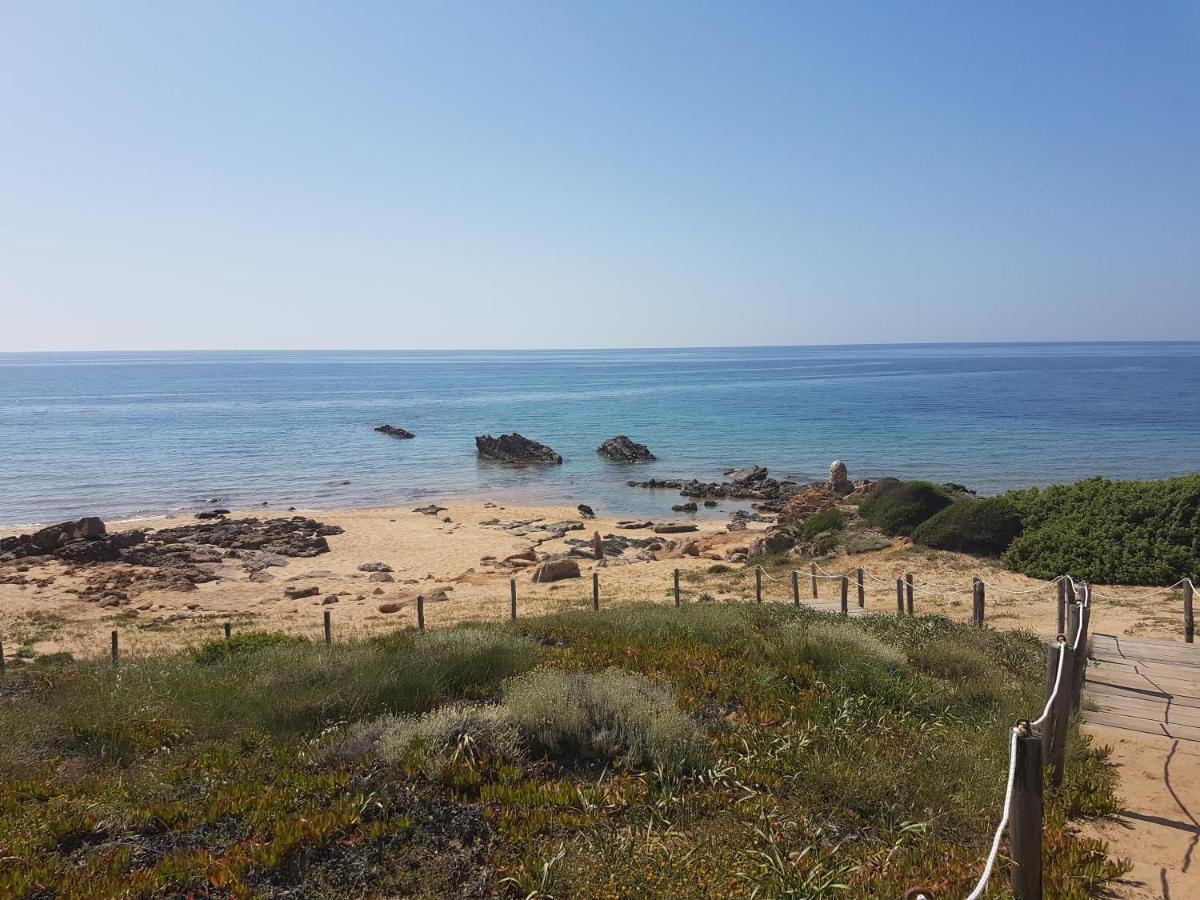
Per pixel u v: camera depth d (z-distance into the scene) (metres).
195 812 6.98
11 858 6.08
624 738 8.02
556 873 5.60
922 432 77.06
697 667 10.82
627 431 87.88
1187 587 13.54
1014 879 4.86
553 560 30.39
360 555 37.16
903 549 26.73
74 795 7.43
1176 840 6.27
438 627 18.92
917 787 6.91
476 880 5.76
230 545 38.69
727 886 5.37
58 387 176.00
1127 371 191.38
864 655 10.82
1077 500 24.39
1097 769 7.57
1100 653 11.91
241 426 94.88
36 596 28.45
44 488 57.66
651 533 42.25
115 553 35.66
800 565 27.58
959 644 12.30
